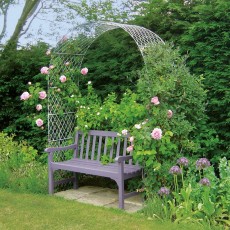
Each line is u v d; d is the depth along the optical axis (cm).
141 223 450
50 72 625
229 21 566
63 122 643
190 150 532
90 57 702
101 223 454
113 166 559
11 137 746
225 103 563
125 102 586
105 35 682
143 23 650
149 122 512
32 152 683
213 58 578
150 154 497
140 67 644
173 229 420
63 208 510
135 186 582
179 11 613
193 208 460
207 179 442
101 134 600
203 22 575
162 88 503
